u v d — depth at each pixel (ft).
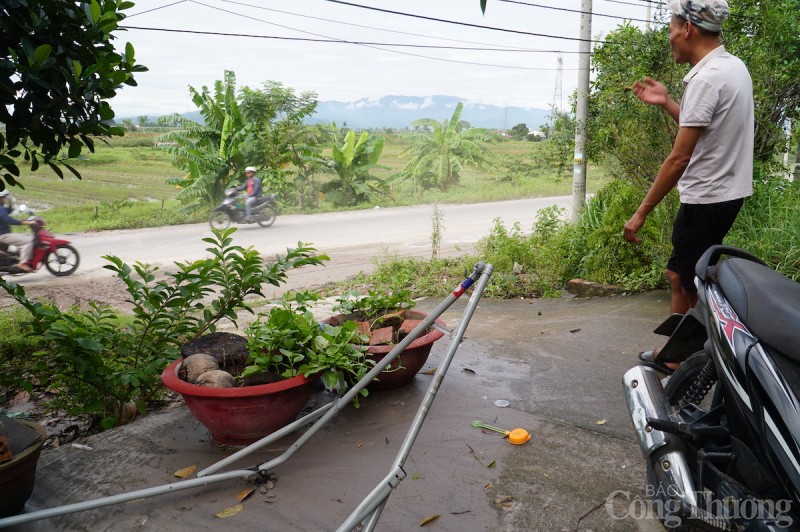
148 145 147.02
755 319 6.88
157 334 13.20
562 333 16.76
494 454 10.23
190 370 10.87
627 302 20.57
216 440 11.03
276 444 10.73
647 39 27.07
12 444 8.96
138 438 11.33
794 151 29.25
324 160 79.36
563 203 81.15
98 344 11.55
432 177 99.35
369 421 11.49
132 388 13.65
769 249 20.31
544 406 11.95
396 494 9.23
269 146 73.36
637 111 26.76
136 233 55.36
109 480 9.98
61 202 76.48
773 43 26.53
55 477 10.14
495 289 24.48
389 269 31.19
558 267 25.91
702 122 10.25
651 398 8.32
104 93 10.23
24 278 34.78
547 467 9.80
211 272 12.94
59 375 12.44
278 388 10.19
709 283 8.07
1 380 13.20
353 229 56.24
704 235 10.92
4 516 8.64
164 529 8.66
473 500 9.04
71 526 8.84
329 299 26.48
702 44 10.49
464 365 14.38
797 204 22.03
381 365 9.23
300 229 56.85
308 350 10.89
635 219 11.30
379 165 84.58
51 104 9.41
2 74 9.04
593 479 9.46
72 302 28.12
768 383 6.52
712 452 7.54
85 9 9.75
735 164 10.55
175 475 9.99
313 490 9.39
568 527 8.41
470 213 70.23
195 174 67.77
